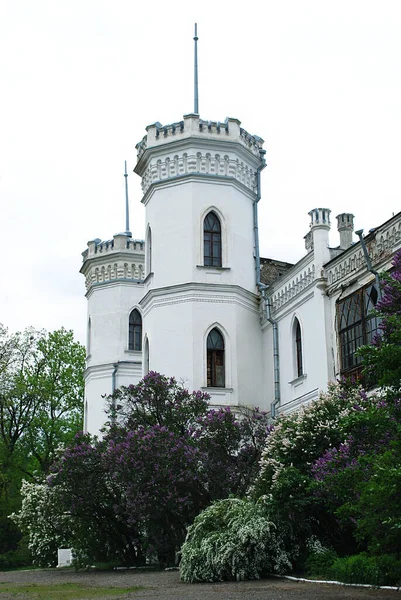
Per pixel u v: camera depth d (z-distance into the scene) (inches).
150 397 958.4
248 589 556.1
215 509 722.2
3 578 948.0
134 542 959.6
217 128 1231.5
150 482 835.4
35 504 1328.7
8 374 1915.6
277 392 1141.1
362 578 543.8
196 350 1148.5
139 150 1286.9
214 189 1219.2
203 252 1197.7
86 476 944.9
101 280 1621.6
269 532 653.3
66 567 1197.7
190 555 674.8
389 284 597.0
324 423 708.7
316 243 1038.4
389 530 479.2
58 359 2161.7
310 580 588.7
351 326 948.6
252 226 1268.5
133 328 1590.8
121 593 577.0
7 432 2031.3
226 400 1140.5
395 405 524.4
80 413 2198.6
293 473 660.7
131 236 1720.0
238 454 894.4
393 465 471.5
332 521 678.5
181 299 1173.1
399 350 506.0
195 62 1302.9
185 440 875.4
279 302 1165.7
